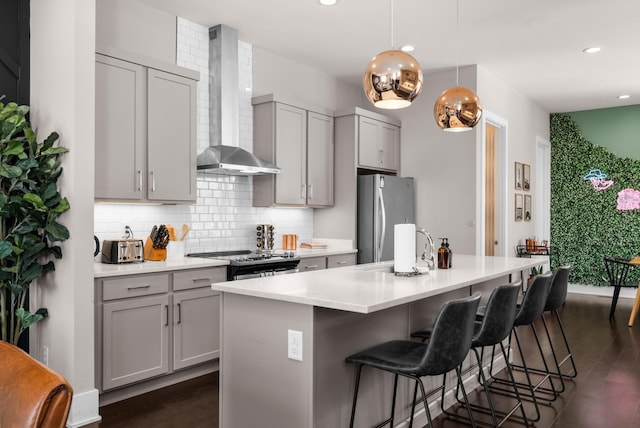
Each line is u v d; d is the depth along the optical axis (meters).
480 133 5.58
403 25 4.36
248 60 4.84
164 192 3.74
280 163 4.79
